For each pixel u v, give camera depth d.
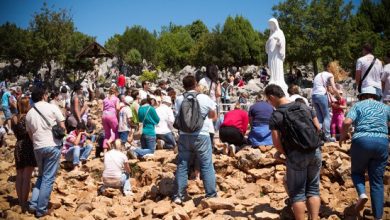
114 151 8.20
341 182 7.61
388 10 62.75
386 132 5.77
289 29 56.12
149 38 79.38
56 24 52.91
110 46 79.69
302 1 56.25
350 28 56.47
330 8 55.19
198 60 71.56
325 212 6.28
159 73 57.91
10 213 6.74
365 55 8.20
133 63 67.75
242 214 6.22
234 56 68.81
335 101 10.34
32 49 52.22
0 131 13.44
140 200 7.65
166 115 10.99
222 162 8.52
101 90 34.97
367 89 6.00
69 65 56.06
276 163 8.27
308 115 5.42
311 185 5.57
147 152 9.90
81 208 7.14
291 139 5.33
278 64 12.52
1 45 56.88
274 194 7.11
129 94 14.70
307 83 50.84
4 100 16.48
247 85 38.62
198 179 8.00
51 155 6.91
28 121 6.90
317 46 54.88
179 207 6.59
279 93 5.63
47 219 6.71
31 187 8.48
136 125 13.74
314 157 5.39
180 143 6.97
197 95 6.91
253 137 9.12
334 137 10.31
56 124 6.98
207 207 6.54
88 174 9.20
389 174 7.50
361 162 5.72
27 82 50.91
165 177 7.75
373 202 5.66
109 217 6.77
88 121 13.68
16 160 7.25
